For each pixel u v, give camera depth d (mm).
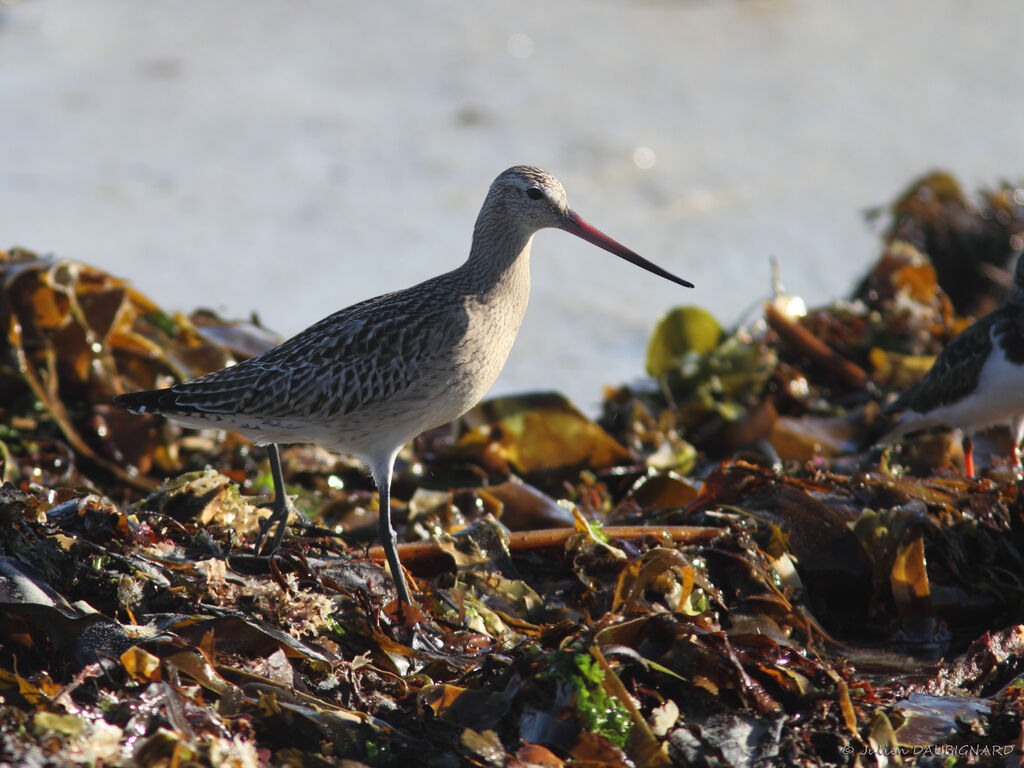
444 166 25281
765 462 13008
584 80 29781
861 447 13930
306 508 11844
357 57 30109
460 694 7547
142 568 8320
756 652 8008
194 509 9633
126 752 6582
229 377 9797
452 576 9602
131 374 13633
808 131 28250
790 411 14953
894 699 8172
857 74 31766
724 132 27875
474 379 9992
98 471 12711
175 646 7402
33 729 6520
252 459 13156
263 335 15023
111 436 12977
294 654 7840
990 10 36562
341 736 7129
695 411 14391
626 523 10820
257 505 10461
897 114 29656
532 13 33469
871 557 10039
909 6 36469
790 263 22609
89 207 22703
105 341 13469
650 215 23984
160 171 24359
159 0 32250
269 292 20625
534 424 13312
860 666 9320
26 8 30891
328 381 9508
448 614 9086
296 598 8344
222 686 7285
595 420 15500
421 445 13844
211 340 14344
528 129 27109
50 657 7652
